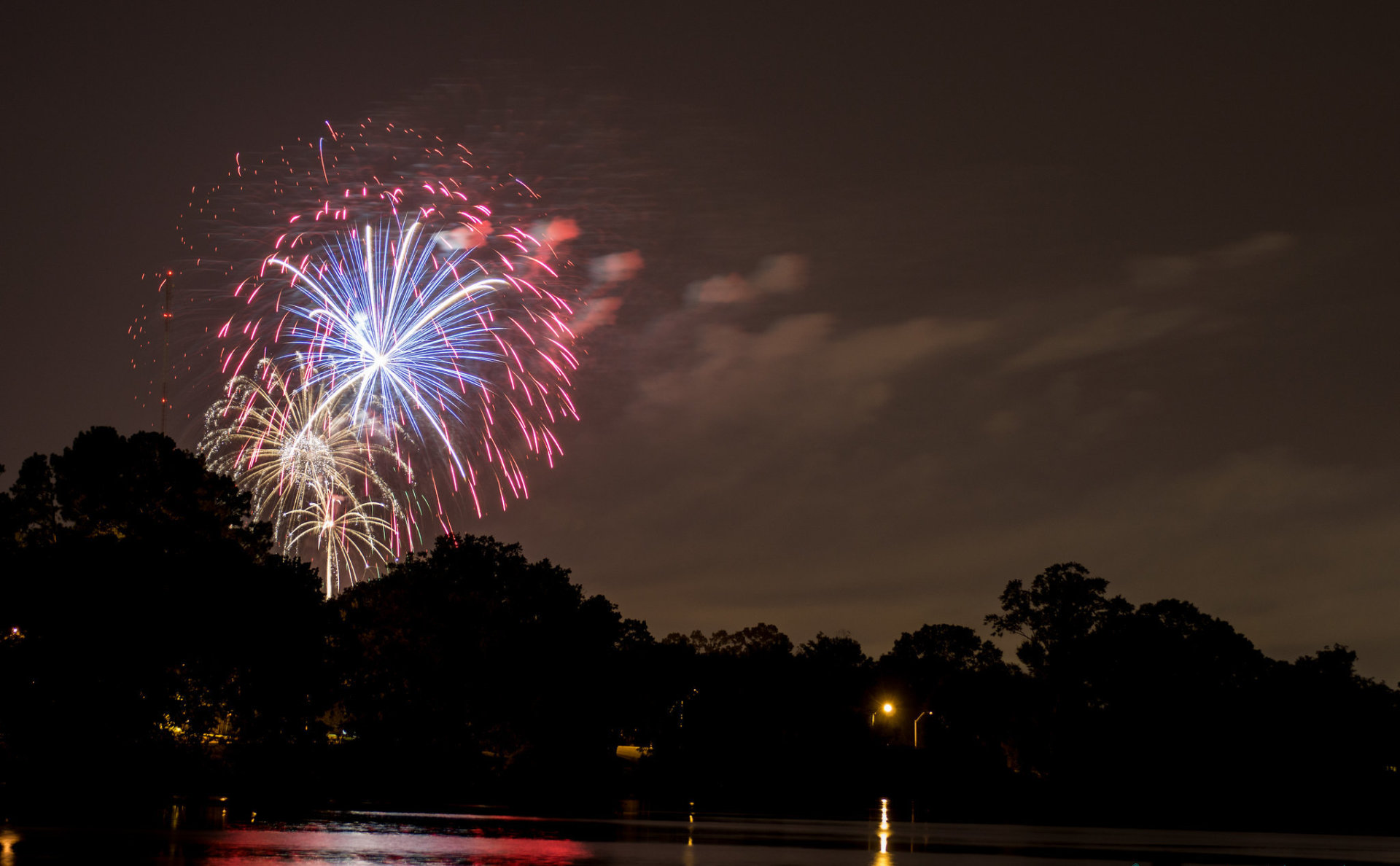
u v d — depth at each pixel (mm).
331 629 86812
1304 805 107250
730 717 150000
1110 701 132875
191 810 57281
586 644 122875
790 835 54094
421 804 72250
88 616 67938
